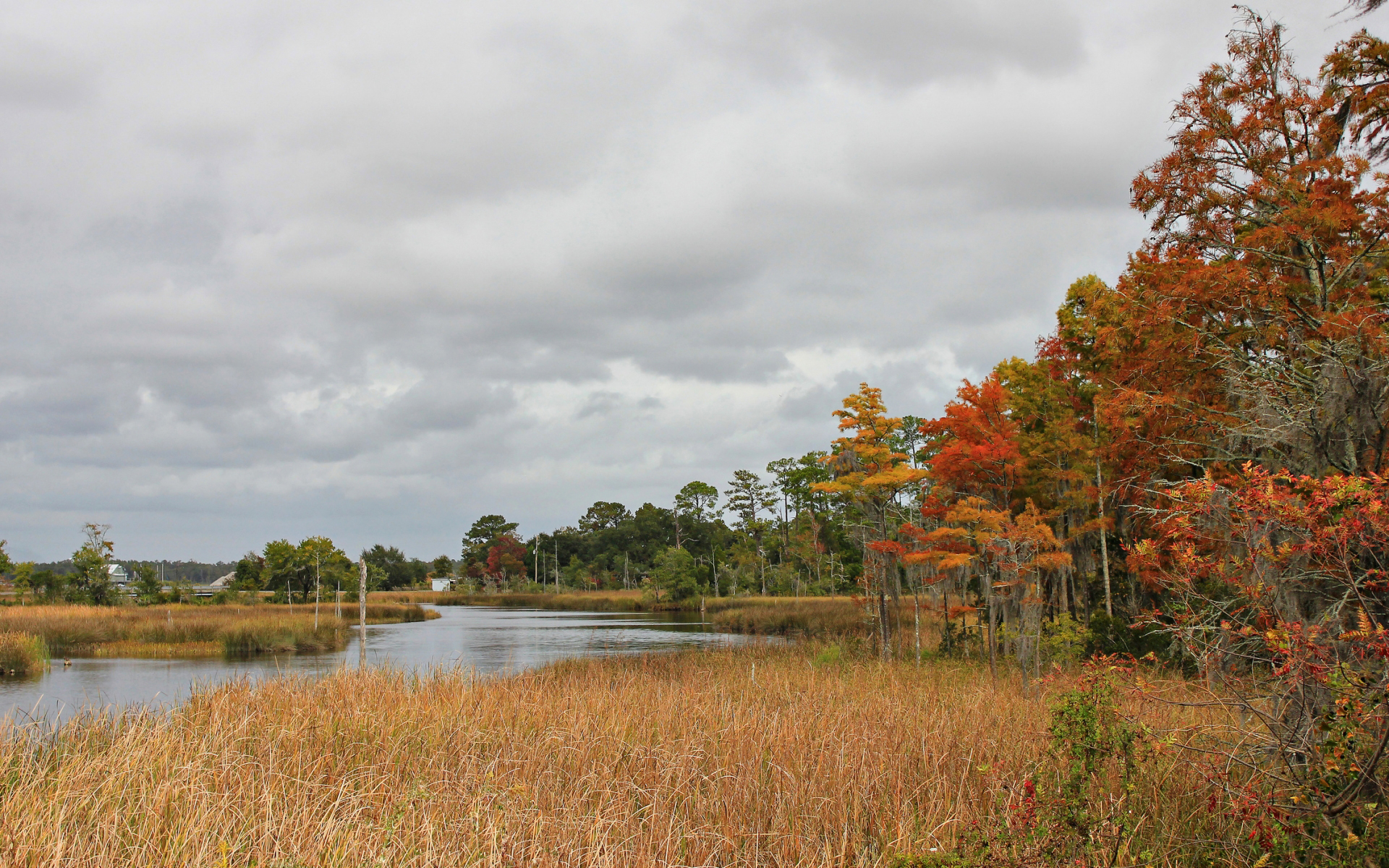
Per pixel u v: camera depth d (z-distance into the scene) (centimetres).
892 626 2762
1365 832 527
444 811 733
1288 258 1420
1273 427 1065
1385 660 511
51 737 993
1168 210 1666
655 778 868
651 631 4709
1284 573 662
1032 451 2298
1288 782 586
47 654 2966
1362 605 556
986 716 1105
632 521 11900
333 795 777
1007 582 1766
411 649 3612
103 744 951
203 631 3703
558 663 2475
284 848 626
